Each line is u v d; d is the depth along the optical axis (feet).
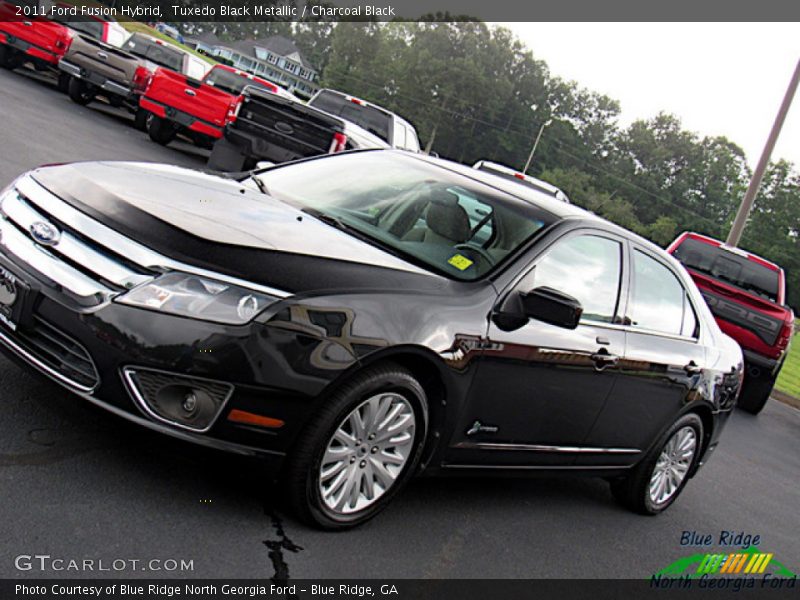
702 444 19.60
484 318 13.06
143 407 10.76
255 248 11.59
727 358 19.76
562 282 14.64
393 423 12.38
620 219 435.94
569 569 14.38
